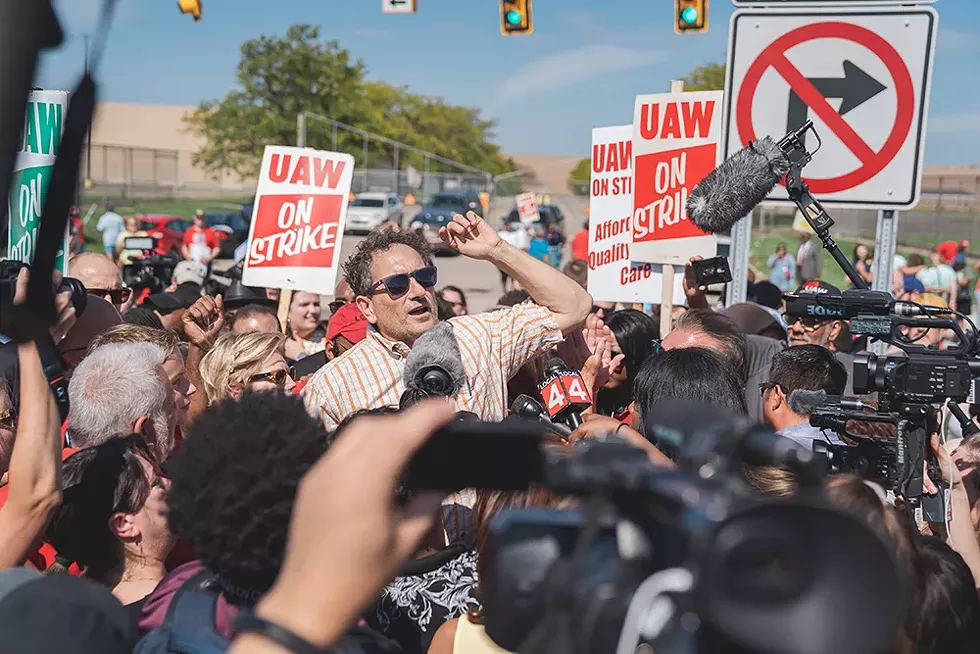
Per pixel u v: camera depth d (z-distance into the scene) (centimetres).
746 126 469
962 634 213
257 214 605
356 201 3900
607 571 92
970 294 1998
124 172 4562
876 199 452
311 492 96
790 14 457
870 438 292
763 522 78
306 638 91
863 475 289
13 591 163
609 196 629
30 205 406
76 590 165
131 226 2397
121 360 298
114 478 239
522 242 2891
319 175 604
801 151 366
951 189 3278
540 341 336
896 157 447
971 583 218
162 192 4647
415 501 103
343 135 5172
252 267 605
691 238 572
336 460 97
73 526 238
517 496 177
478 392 316
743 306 595
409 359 296
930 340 808
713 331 414
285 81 5141
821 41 454
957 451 320
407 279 343
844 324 525
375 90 6806
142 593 238
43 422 221
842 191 457
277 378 389
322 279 604
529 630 100
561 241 3108
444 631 191
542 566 101
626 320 489
